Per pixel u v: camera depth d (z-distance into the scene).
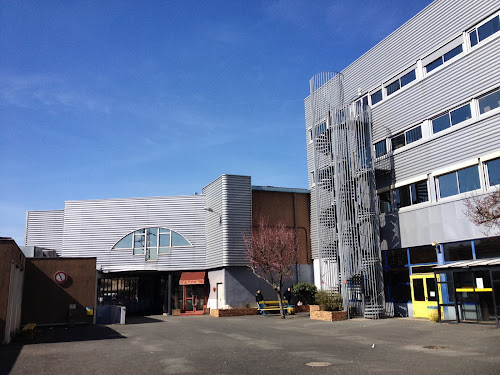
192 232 34.78
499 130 18.98
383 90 26.30
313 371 9.92
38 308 25.11
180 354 13.12
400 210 24.17
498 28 19.58
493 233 18.95
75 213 36.66
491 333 15.31
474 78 20.39
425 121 23.03
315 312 24.30
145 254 34.94
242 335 17.83
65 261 26.02
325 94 28.42
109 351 14.18
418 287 22.92
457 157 20.97
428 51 23.19
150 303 40.31
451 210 21.02
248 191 32.59
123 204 36.16
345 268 24.41
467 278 18.95
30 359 12.85
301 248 33.81
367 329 18.62
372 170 25.00
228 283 31.00
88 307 25.66
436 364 10.36
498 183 19.02
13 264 18.06
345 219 24.95
